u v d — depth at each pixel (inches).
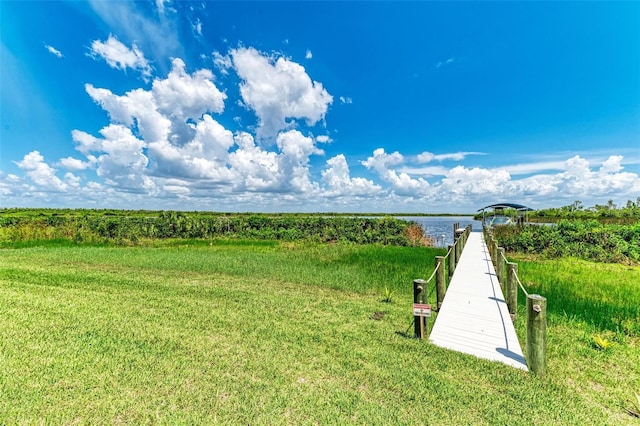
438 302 271.7
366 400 137.2
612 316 258.5
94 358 169.5
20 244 750.5
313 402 134.7
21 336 193.3
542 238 645.3
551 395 143.3
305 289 352.5
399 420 123.6
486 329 221.5
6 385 140.1
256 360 173.2
